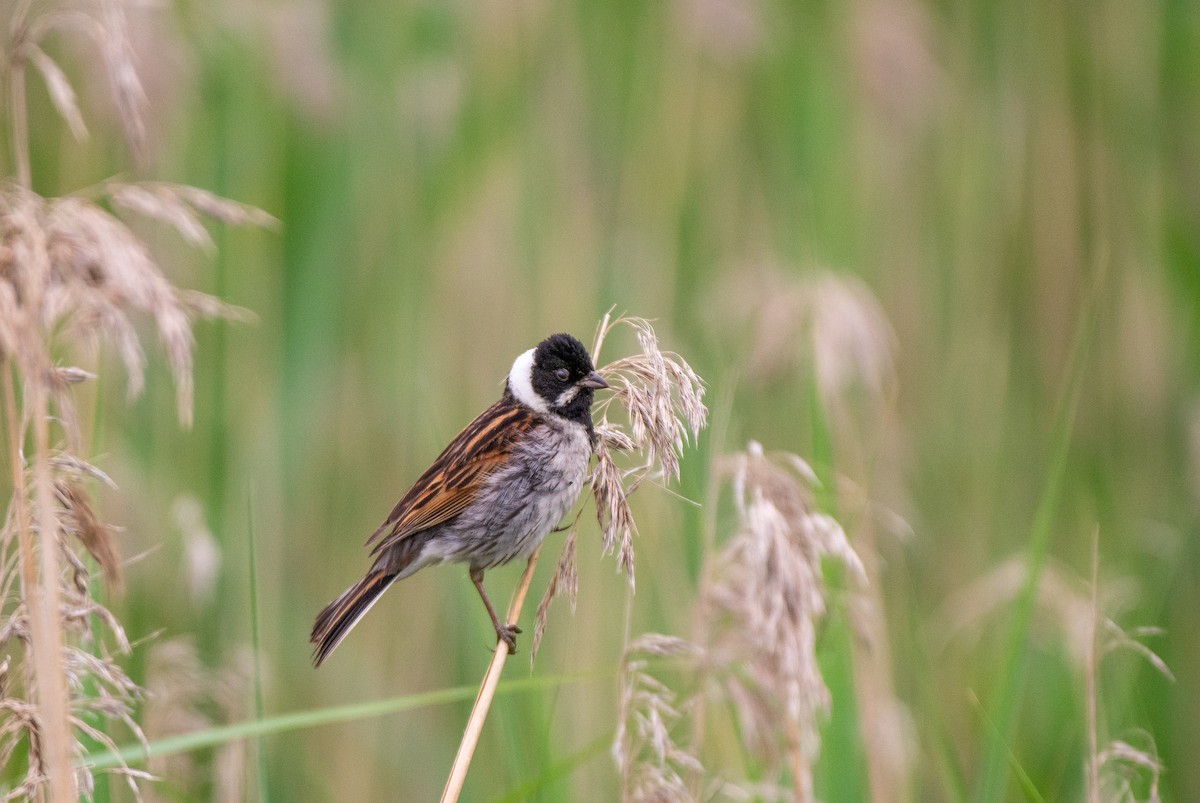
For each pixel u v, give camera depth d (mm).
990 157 14477
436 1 13945
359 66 13609
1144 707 9570
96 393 7613
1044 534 8219
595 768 10078
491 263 13258
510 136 13586
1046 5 14539
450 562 8766
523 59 13992
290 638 11828
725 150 14477
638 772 6828
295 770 11188
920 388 13883
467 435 8781
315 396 12031
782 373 10469
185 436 11594
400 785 11445
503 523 8625
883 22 14219
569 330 13117
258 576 11266
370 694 11797
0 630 5492
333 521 12633
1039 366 14055
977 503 13281
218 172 12297
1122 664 9531
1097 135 14328
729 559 7344
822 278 10398
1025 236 14406
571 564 6793
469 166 13484
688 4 13906
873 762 8539
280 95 12453
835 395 10000
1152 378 13602
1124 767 7859
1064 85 14430
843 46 14328
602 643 10555
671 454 6727
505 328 13141
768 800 7719
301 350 11992
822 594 6762
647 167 14000
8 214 5430
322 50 12695
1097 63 14391
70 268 5410
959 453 13508
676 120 14039
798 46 14367
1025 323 14234
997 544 13055
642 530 10250
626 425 7645
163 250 11828
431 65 13609
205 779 9555
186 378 5633
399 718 11703
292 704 11633
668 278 13516
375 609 12117
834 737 8023
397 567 8641
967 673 10914
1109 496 12977
